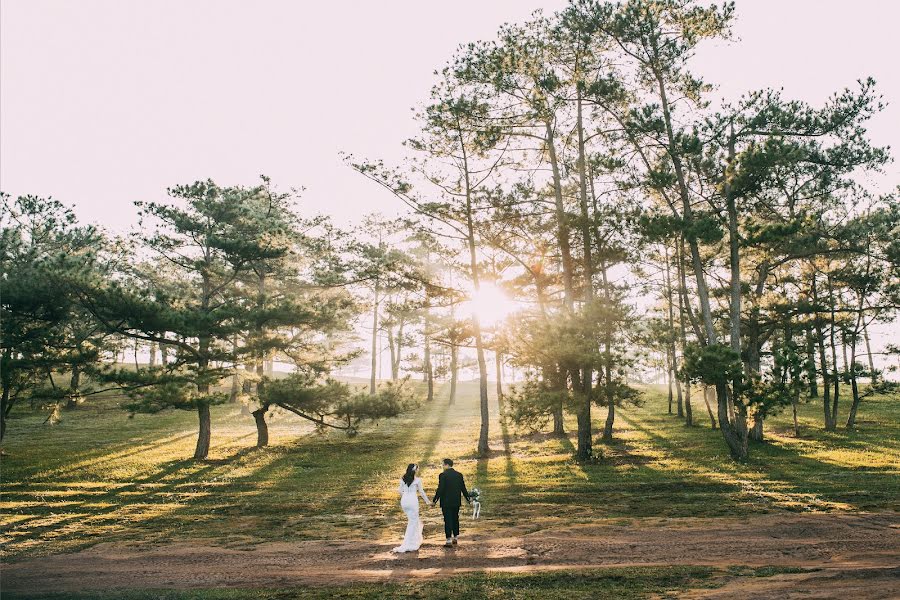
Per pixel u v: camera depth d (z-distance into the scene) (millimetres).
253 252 29625
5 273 26391
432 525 13844
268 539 12891
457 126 27172
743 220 24297
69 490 20156
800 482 17141
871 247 26781
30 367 24734
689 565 9875
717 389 23078
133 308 24250
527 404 23484
